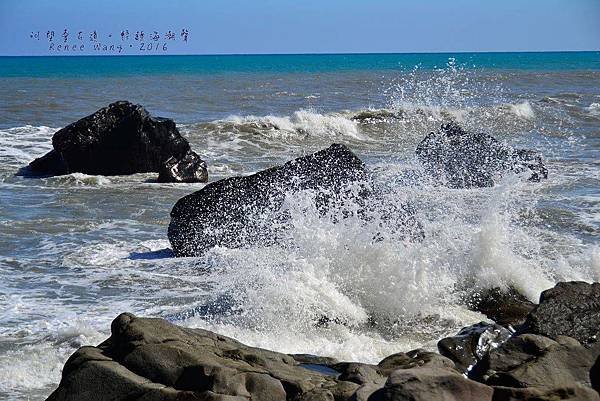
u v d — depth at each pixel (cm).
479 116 4000
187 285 1420
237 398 747
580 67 9575
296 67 11312
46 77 8112
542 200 2077
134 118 2608
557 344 845
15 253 1634
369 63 13000
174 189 2370
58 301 1331
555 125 3809
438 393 694
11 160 2781
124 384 774
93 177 2517
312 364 872
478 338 927
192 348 820
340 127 3572
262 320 1202
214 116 4175
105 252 1650
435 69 8806
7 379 1015
